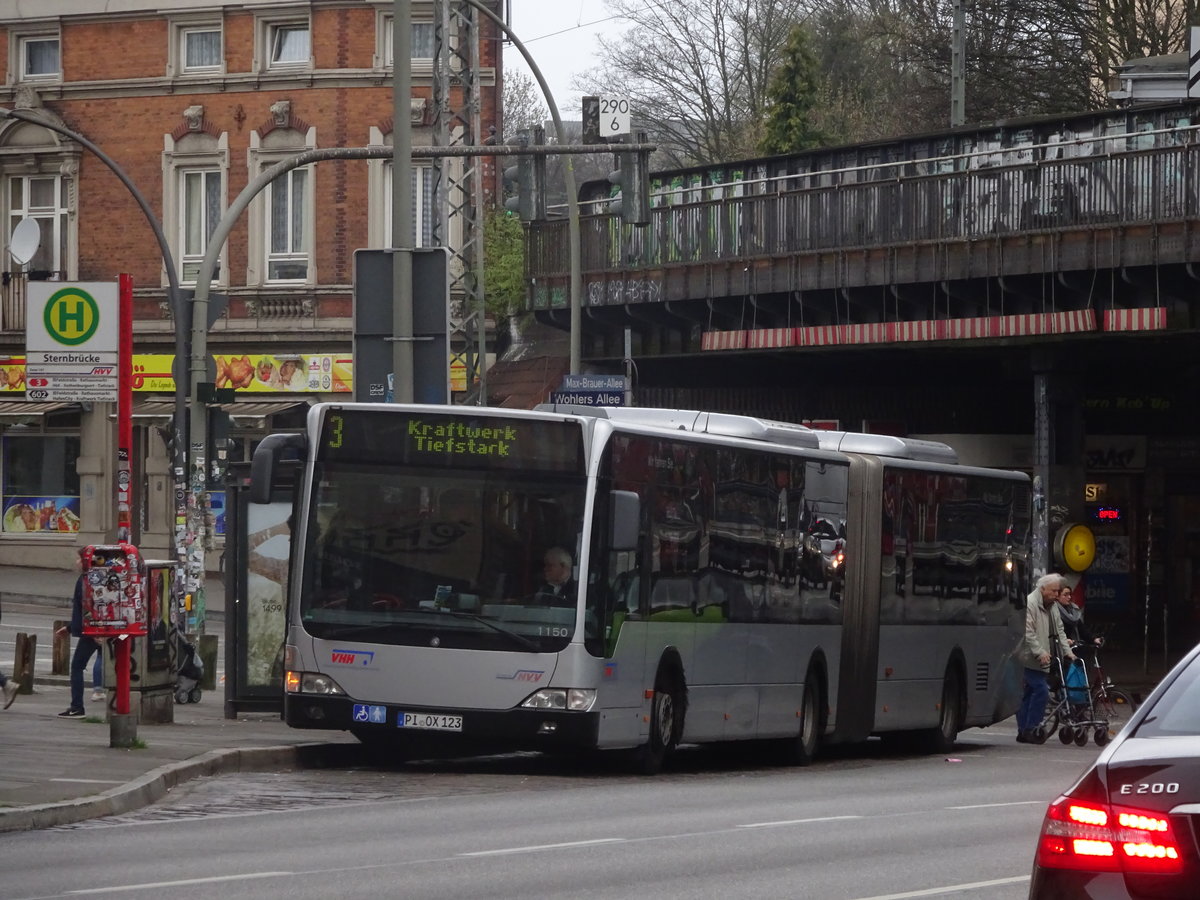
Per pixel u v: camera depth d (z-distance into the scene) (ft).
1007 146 143.02
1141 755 25.30
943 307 141.59
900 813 60.18
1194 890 23.99
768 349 151.43
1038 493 144.46
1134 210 125.59
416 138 187.52
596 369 174.29
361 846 48.65
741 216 150.92
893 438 95.20
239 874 42.96
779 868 45.85
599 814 57.98
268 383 188.44
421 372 88.74
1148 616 168.76
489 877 43.14
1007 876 44.91
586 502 69.00
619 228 161.38
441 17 150.00
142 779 60.03
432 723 68.80
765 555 81.46
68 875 42.65
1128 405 168.66
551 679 68.23
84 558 68.95
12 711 86.48
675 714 74.79
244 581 84.64
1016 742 107.96
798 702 84.43
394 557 69.97
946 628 97.96
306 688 69.97
